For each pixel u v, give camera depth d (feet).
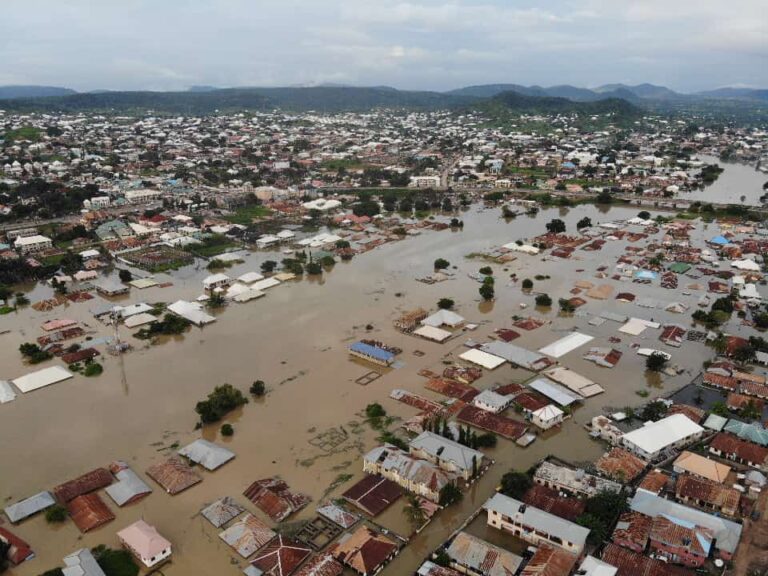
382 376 373.81
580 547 218.79
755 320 447.01
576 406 335.88
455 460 270.67
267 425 319.68
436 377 369.30
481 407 331.57
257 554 227.81
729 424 303.48
